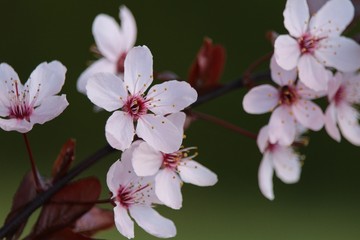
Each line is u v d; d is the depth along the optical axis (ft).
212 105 3.25
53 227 1.02
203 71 1.11
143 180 1.02
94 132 3.23
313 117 1.08
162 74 1.10
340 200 3.14
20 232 1.02
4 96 1.01
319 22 1.08
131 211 1.02
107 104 1.00
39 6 3.48
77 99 3.26
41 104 1.00
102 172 2.79
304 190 3.12
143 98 1.01
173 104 1.01
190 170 1.04
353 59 1.07
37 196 1.02
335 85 1.07
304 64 1.06
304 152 3.18
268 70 1.10
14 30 3.49
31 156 1.01
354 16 1.10
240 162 3.20
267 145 1.15
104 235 1.96
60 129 3.17
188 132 3.21
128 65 1.01
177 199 1.02
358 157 3.18
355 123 1.13
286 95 1.08
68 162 1.03
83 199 1.02
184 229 2.56
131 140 0.99
